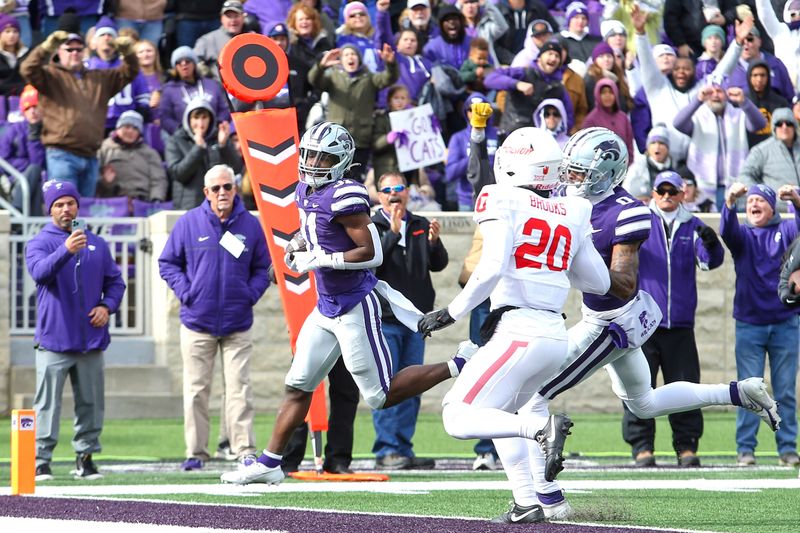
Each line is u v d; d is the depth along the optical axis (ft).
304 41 142.92
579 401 143.54
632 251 64.80
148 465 100.94
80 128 134.51
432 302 94.89
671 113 155.22
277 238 87.25
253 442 97.19
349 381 88.94
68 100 134.41
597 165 65.05
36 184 138.62
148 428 124.26
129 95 145.07
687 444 99.09
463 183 141.59
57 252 86.84
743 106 150.41
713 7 164.45
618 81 151.84
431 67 148.97
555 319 59.31
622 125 146.51
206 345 97.45
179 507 67.15
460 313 58.49
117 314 136.05
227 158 133.90
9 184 138.31
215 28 156.25
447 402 59.36
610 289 63.46
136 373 131.95
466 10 155.94
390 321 92.99
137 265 136.05
